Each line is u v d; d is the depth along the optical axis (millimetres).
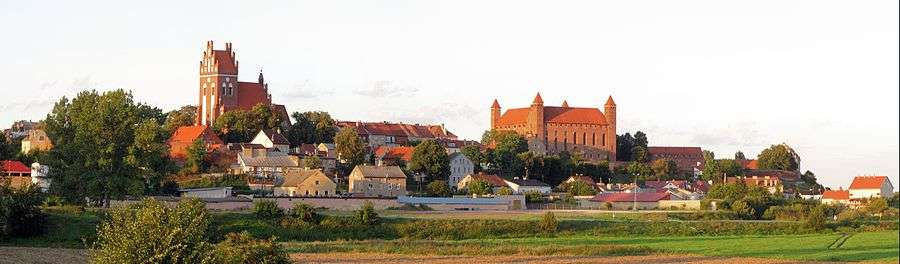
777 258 137250
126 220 87625
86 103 187875
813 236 179625
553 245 149125
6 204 142500
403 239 165625
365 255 132250
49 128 190750
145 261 84312
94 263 86812
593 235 176125
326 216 174625
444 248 140250
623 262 128500
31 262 109562
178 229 85938
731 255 140000
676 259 133875
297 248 140250
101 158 181375
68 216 156375
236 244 90250
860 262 132875
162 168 192625
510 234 173500
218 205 195875
